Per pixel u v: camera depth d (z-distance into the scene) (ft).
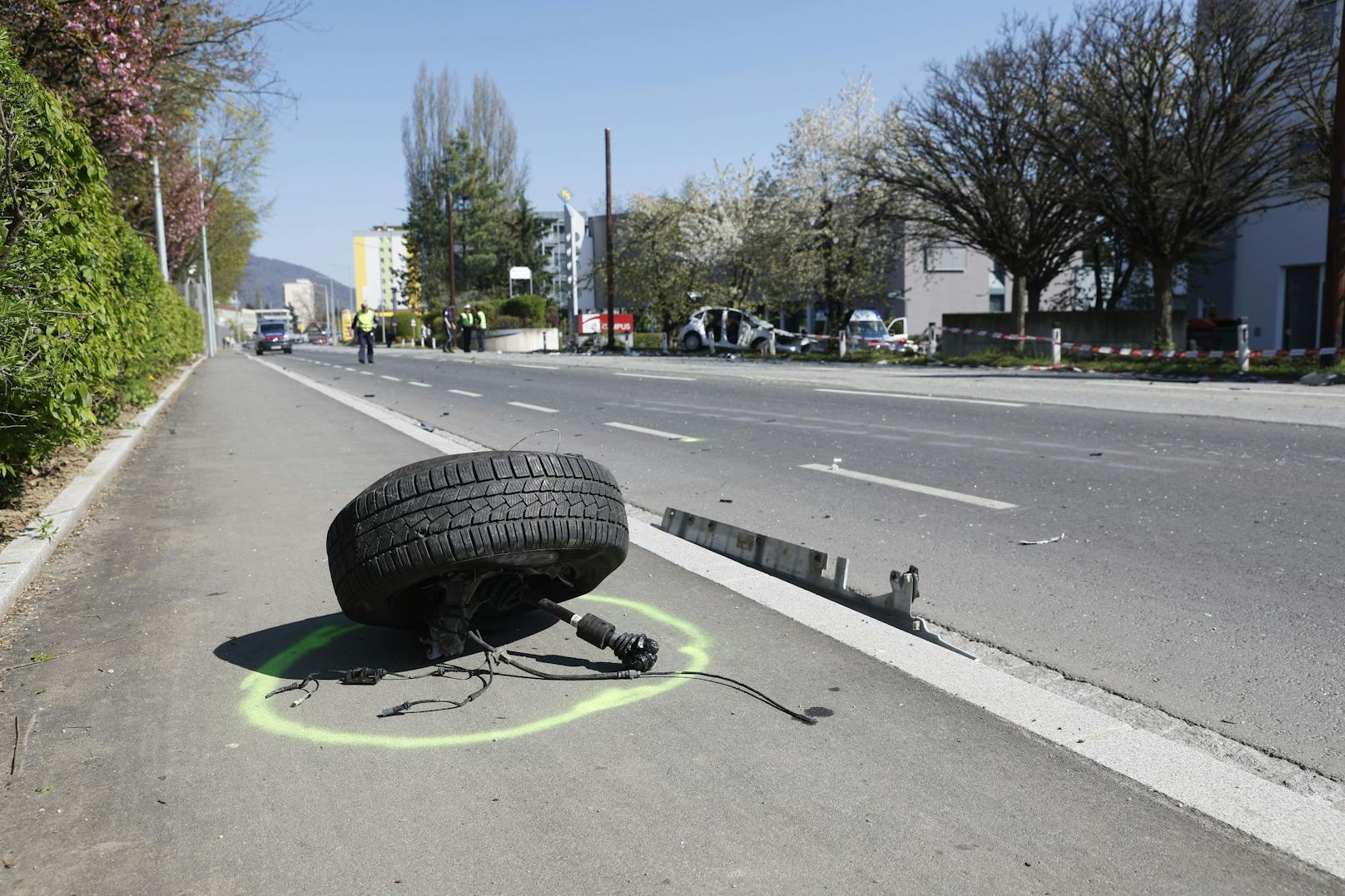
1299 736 10.56
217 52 49.39
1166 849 8.25
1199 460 27.30
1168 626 14.26
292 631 14.69
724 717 11.11
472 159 265.54
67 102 22.02
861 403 46.32
